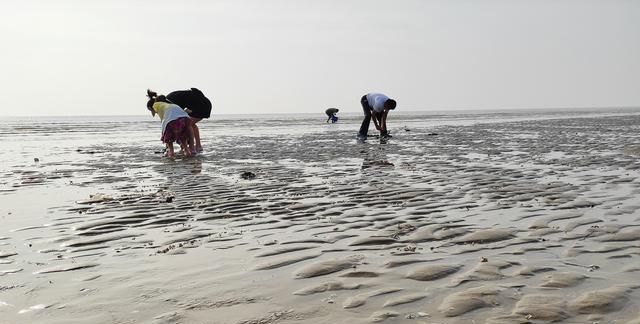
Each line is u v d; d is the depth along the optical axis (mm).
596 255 3385
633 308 2459
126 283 3039
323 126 33188
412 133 21766
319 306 2598
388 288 2842
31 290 2945
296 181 7504
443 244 3811
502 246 3695
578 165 8922
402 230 4285
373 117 17469
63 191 6809
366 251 3660
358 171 8641
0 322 2482
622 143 14211
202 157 11750
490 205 5328
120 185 7352
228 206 5543
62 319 2512
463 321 2355
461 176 7734
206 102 12641
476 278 2959
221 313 2539
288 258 3512
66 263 3486
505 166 9047
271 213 5145
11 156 12688
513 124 31688
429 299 2652
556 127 26078
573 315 2391
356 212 5113
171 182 7578
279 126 34406
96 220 4867
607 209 4906
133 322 2455
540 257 3379
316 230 4363
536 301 2562
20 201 5996
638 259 3264
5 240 4137
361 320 2396
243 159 11203
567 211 4871
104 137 22312
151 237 4199
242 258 3539
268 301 2691
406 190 6449
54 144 17562
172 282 3039
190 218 4934
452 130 24469
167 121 11516
